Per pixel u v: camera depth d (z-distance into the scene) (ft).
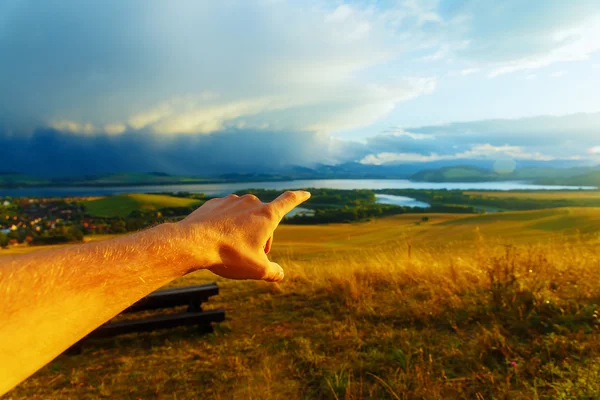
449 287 16.17
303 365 11.89
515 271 15.34
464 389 9.53
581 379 8.63
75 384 12.15
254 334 14.78
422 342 12.14
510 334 11.88
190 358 13.30
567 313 12.46
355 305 16.07
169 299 15.66
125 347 14.49
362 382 10.52
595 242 23.70
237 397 10.60
